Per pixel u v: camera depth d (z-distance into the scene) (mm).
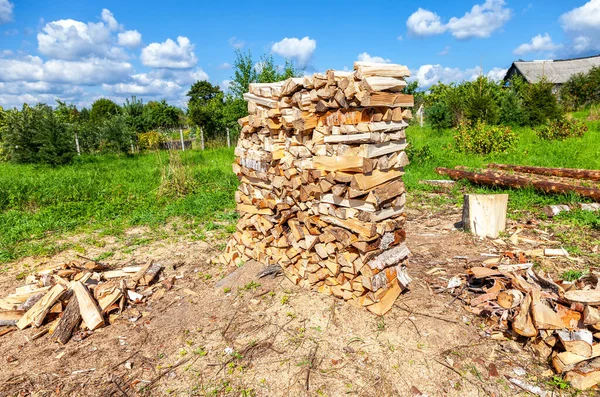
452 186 9180
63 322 3662
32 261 5656
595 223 5918
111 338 3615
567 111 26312
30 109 15016
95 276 4648
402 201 3633
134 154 19609
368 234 3359
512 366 2984
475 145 13297
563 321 3088
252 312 3854
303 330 3479
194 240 6301
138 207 8352
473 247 5414
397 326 3461
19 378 3090
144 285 4594
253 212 4742
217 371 3074
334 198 3633
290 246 4355
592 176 8516
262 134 4363
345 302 3842
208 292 4398
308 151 3816
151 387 2947
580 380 2695
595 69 28453
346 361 3080
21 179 10562
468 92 20562
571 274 4297
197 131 22344
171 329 3715
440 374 2916
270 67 15469
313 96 3570
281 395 2793
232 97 17062
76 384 3006
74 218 7703
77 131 20078
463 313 3660
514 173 10039
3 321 3842
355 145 3381
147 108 29047
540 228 6000
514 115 20406
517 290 3562
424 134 20203
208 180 10766
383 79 3189
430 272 4602
